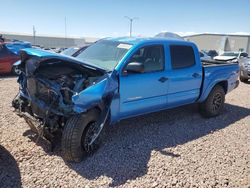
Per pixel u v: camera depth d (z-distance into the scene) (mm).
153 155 4016
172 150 4219
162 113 6195
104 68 4012
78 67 3732
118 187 3188
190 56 5336
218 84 6145
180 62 5105
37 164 3578
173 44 5012
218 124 5648
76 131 3529
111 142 4398
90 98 3492
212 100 5953
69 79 3678
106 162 3738
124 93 4129
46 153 3883
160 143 4469
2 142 4145
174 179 3396
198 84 5512
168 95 4914
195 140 4676
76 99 3375
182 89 5168
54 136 3828
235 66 6570
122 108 4184
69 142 3518
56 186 3143
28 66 3850
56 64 3857
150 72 4539
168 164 3760
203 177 3471
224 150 4309
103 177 3373
